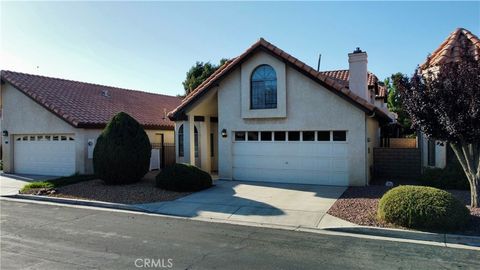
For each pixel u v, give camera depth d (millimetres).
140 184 14508
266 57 14711
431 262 6195
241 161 15664
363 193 12031
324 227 8500
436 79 9000
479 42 12547
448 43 13445
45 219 9617
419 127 9445
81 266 6012
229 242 7414
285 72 14422
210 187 13812
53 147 19344
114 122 14695
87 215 10148
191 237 7801
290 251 6812
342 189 12992
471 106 8164
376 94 24297
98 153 14570
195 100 16000
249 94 15055
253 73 15086
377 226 8172
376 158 15961
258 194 12367
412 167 15398
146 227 8711
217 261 6266
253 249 6941
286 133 14852
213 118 18750
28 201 12461
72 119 17875
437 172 12789
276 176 15047
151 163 21344
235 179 15750
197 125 18578
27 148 20312
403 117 30125
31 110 19766
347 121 13672
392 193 8555
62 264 6105
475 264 6094
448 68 8805
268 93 14852
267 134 15211
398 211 8094
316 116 14133
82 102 21047
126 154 14344
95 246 7137
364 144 13469
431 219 7750
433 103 8852
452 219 7688
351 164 13664
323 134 14250
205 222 9242
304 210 9992
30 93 19109
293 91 14484
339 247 7062
